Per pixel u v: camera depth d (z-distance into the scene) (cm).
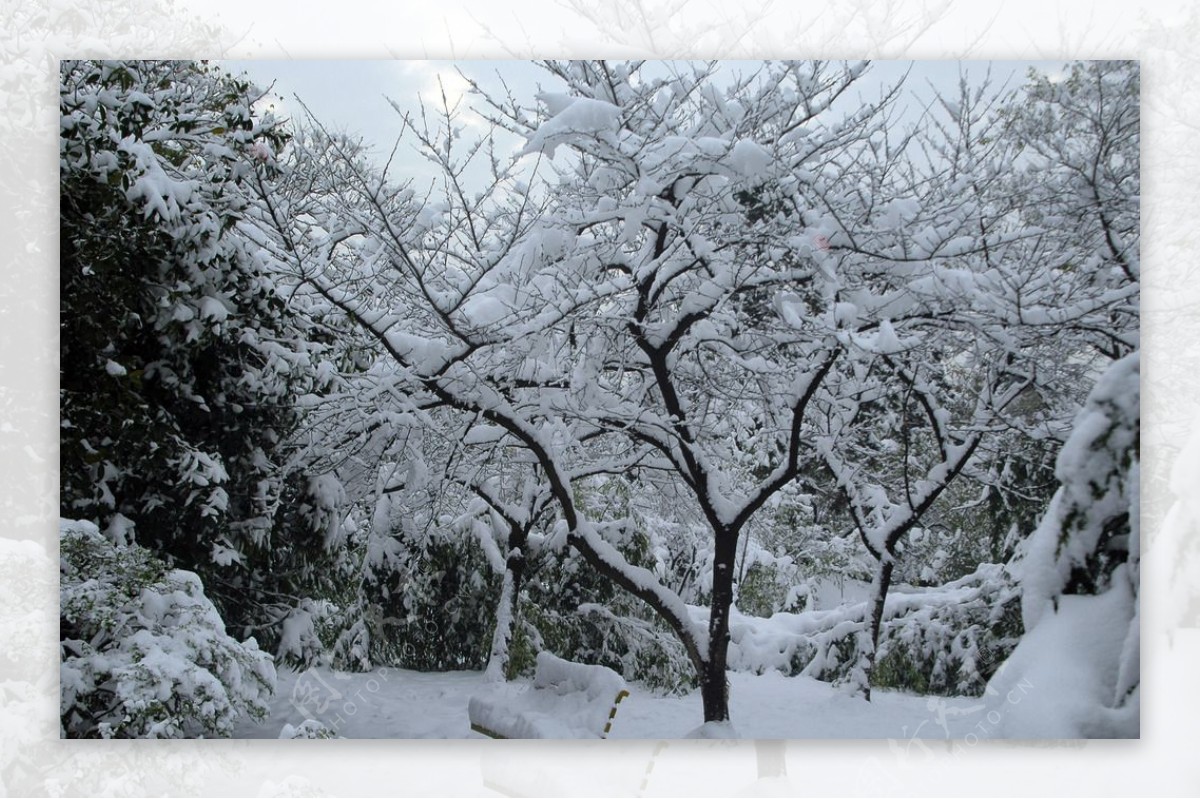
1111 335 652
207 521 690
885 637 994
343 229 739
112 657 524
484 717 623
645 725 838
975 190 684
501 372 721
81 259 599
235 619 825
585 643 1053
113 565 549
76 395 605
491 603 1103
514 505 948
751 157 657
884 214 694
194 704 522
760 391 784
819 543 1341
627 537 1075
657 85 719
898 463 952
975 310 652
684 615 716
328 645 976
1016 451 830
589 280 725
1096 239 700
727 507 721
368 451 842
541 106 723
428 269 745
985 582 922
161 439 662
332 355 797
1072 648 385
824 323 648
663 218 692
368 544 1055
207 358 719
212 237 669
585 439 823
